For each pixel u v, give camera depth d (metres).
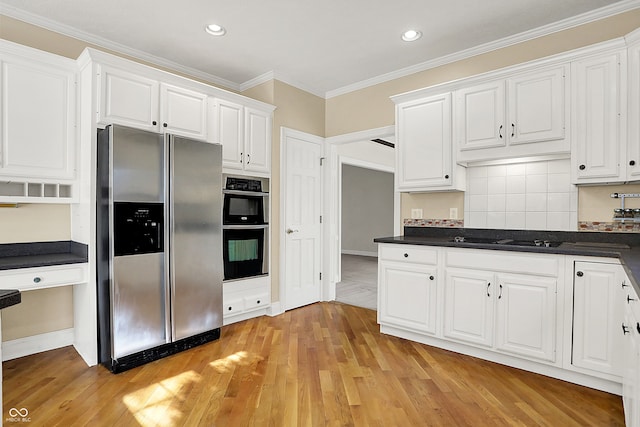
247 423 1.84
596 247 2.34
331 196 4.40
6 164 2.30
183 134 2.97
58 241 2.77
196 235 2.83
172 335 2.67
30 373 2.37
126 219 2.45
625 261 1.73
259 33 2.95
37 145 2.42
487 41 3.09
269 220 3.69
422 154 3.17
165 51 3.27
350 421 1.87
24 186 2.48
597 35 2.65
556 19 2.74
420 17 2.71
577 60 2.45
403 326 2.98
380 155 6.73
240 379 2.31
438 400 2.07
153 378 2.32
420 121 3.19
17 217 2.60
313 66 3.61
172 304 2.66
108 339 2.44
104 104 2.51
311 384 2.25
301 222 4.08
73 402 2.02
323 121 4.37
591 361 2.14
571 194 2.76
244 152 3.45
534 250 2.32
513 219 3.02
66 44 2.83
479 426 1.83
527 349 2.37
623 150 2.28
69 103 2.56
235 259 3.39
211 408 1.98
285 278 3.87
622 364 2.04
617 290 2.05
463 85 2.94
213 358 2.64
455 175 3.01
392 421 1.87
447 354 2.71
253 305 3.53
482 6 2.57
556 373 2.32
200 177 2.86
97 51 2.46
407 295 2.95
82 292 2.61
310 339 3.04
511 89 2.71
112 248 2.38
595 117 2.38
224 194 3.29
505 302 2.46
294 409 1.97
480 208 3.19
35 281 2.29
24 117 2.37
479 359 2.62
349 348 2.84
